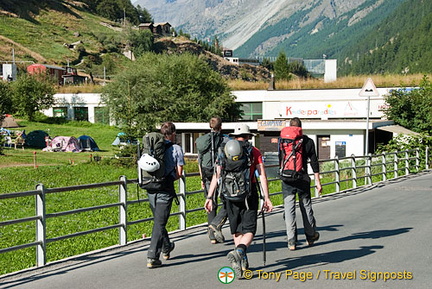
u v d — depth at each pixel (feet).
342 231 36.24
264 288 22.88
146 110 201.16
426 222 39.11
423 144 94.27
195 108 200.34
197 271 26.17
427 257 27.91
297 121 31.01
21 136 184.14
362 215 43.47
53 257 36.58
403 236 33.78
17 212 61.31
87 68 526.57
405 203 50.60
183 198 38.22
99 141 208.13
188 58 210.79
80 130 230.07
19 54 481.46
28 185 87.76
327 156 118.93
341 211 46.16
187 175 38.50
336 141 118.11
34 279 25.53
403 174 86.69
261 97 202.39
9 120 222.48
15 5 628.28
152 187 27.02
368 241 32.48
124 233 33.32
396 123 125.59
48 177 101.19
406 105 124.16
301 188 30.60
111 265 28.14
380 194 59.11
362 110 153.69
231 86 215.31
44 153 164.55
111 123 245.65
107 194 78.89
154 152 26.89
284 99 184.44
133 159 123.54
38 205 27.91
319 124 117.60
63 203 68.28
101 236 45.06
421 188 63.93
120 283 24.30
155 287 23.40
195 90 205.57
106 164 129.39
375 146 120.26
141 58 225.76
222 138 32.91
